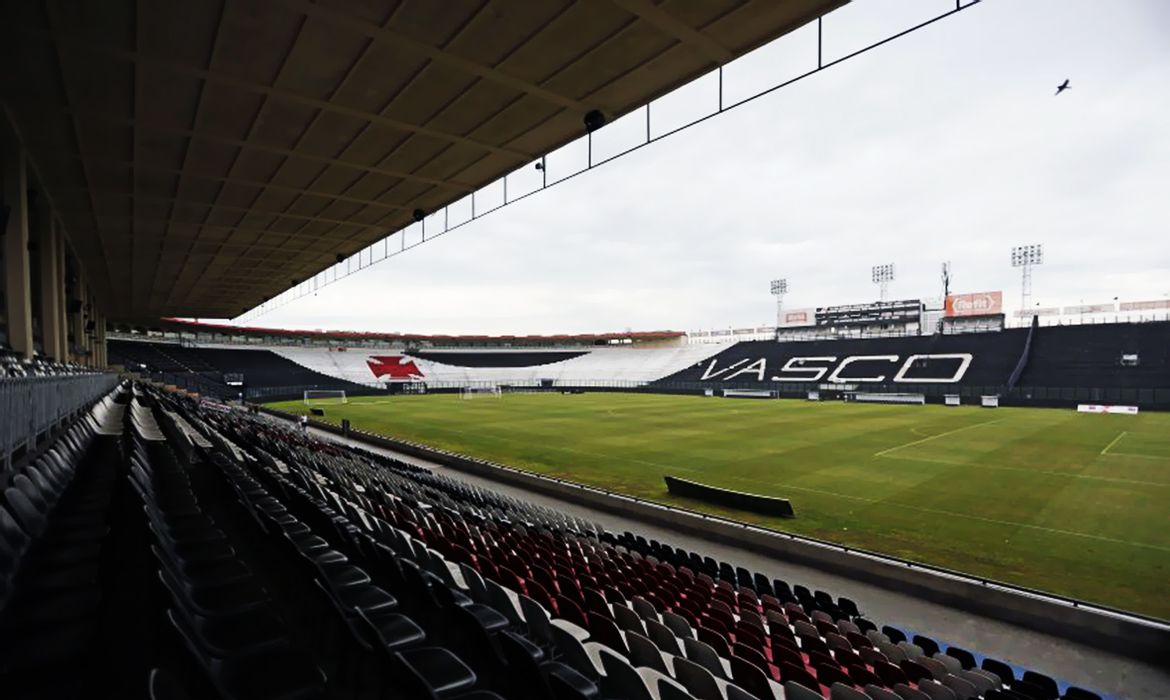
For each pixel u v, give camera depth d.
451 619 4.63
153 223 23.12
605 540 12.06
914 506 15.55
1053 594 9.06
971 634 8.68
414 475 17.98
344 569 5.26
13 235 15.57
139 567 4.13
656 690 4.76
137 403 24.64
